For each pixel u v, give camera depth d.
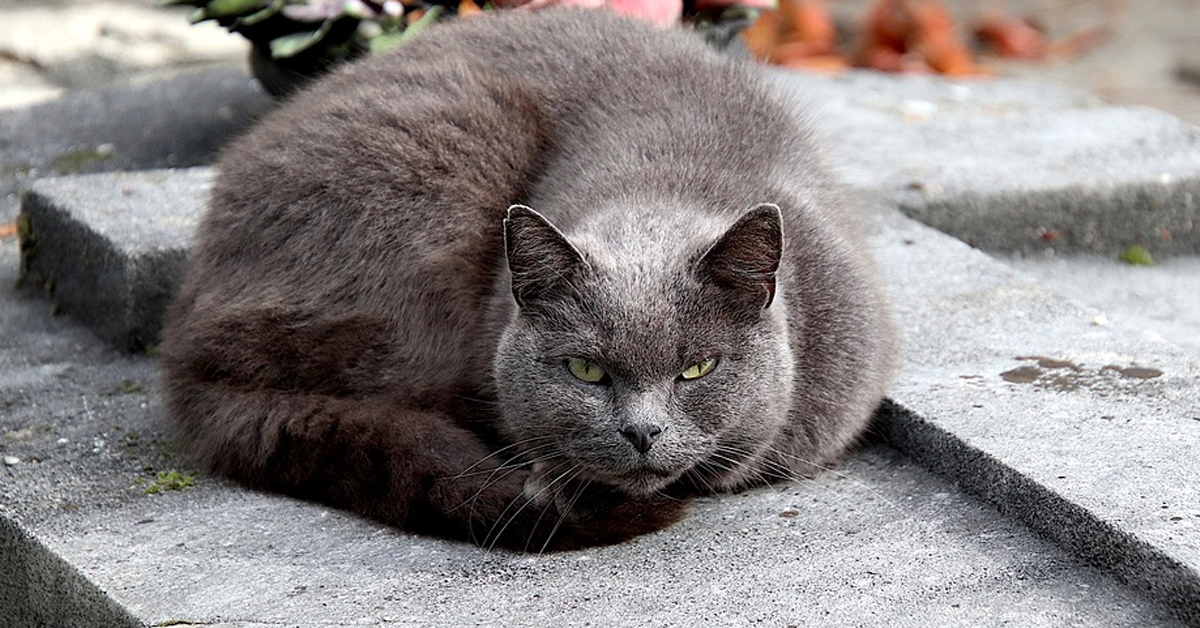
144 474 5.34
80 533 4.89
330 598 4.44
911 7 11.94
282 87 7.95
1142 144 8.47
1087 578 4.47
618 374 4.58
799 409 5.12
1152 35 13.52
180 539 4.83
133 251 6.36
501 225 5.46
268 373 5.33
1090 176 7.89
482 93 5.67
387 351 5.30
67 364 6.36
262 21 7.75
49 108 9.34
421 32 6.42
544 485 4.78
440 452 4.88
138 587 4.50
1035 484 4.71
